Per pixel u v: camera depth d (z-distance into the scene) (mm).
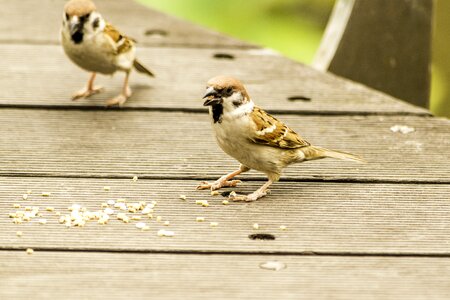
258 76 12211
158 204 8383
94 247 7422
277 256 7363
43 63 12461
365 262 7293
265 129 8500
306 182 9047
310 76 12297
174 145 9922
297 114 10953
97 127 10406
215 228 7883
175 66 12500
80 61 10945
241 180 9117
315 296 6684
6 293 6613
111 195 8570
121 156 9578
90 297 6590
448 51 15500
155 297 6613
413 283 6941
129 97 11320
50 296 6590
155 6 16656
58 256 7254
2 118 10570
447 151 9922
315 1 16734
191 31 14102
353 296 6703
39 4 15516
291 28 16578
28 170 9133
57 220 7953
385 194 8758
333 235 7797
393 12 12906
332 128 10539
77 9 10531
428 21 12969
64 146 9812
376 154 9797
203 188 8805
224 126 8461
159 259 7250
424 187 8961
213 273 7020
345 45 12984
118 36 10875
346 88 11852
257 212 8266
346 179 9109
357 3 12867
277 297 6656
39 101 11102
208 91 8320
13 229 7734
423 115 11000
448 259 7387
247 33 16531
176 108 11008
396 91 13188
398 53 13039
